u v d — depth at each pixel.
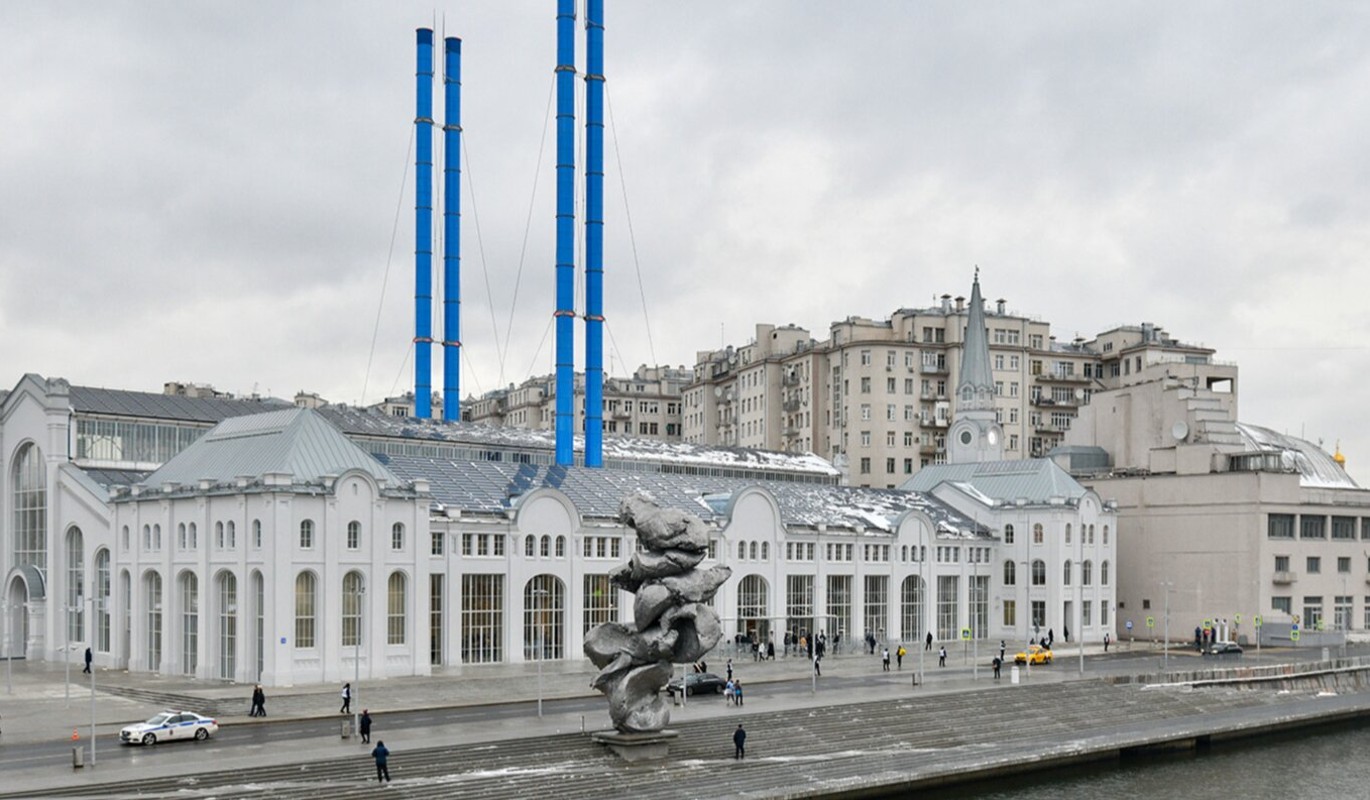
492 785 73.12
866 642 144.12
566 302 158.12
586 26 169.62
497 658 121.94
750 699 100.75
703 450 182.62
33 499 131.62
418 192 172.25
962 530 165.00
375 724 87.06
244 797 67.56
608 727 85.38
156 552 115.19
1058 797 84.06
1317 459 197.25
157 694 97.62
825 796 77.75
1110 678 118.44
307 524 105.44
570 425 156.12
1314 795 85.75
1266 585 164.88
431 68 174.25
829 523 150.62
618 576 83.19
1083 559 165.50
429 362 171.12
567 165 160.00
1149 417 182.75
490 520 121.25
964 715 100.62
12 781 67.44
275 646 102.75
